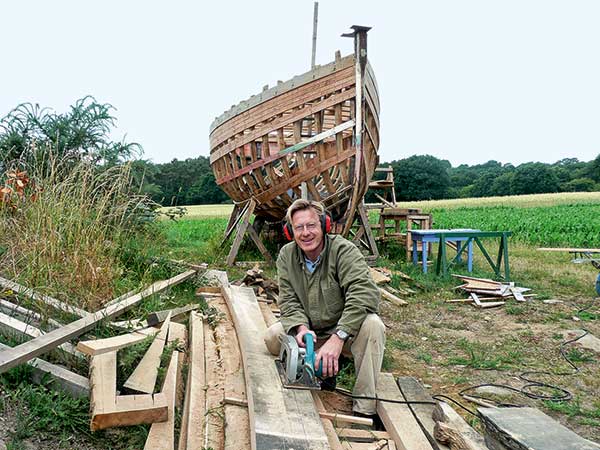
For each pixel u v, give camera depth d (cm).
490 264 944
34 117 809
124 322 431
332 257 331
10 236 555
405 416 303
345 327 313
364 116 777
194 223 2209
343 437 288
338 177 916
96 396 284
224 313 499
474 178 10075
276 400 282
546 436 225
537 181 8500
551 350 515
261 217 1068
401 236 1081
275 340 349
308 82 772
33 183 631
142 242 708
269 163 848
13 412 281
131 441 272
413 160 8212
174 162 2881
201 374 341
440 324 603
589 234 1892
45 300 417
